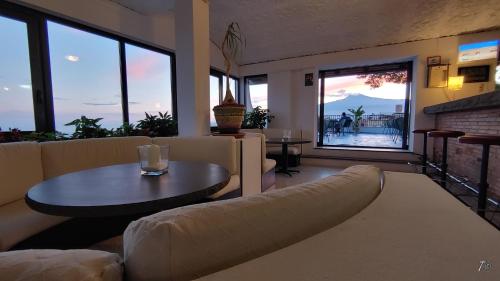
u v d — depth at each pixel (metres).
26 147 1.70
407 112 4.81
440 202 0.61
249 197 0.48
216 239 0.40
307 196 0.52
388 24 3.97
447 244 0.43
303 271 0.37
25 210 1.41
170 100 4.09
